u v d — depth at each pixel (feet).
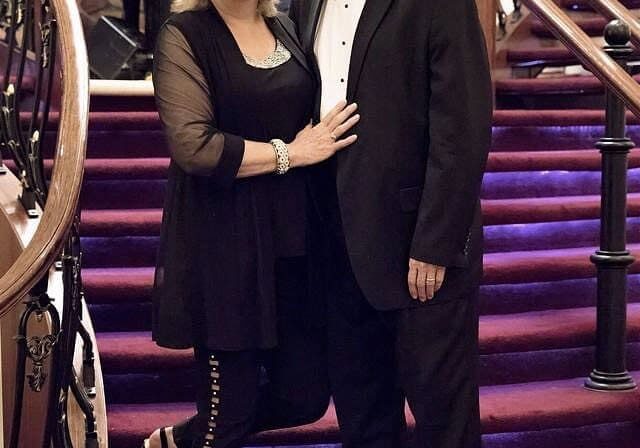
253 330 8.40
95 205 14.70
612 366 11.98
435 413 8.43
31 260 7.16
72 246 8.29
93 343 10.53
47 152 15.72
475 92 8.06
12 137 10.84
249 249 8.38
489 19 19.90
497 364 12.28
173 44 8.21
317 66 8.61
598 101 20.95
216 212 8.36
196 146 8.03
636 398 11.61
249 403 8.64
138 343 11.74
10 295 7.01
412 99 8.25
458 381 8.46
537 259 13.66
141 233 13.42
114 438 10.50
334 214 8.71
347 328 8.87
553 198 15.89
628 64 11.44
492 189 15.80
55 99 16.10
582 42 10.71
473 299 8.57
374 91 8.23
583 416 11.35
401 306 8.36
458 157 7.99
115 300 12.29
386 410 9.06
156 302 8.56
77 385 9.11
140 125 16.14
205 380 8.64
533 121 17.75
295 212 8.57
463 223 8.09
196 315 8.41
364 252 8.29
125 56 20.16
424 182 8.29
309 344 8.94
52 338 7.56
